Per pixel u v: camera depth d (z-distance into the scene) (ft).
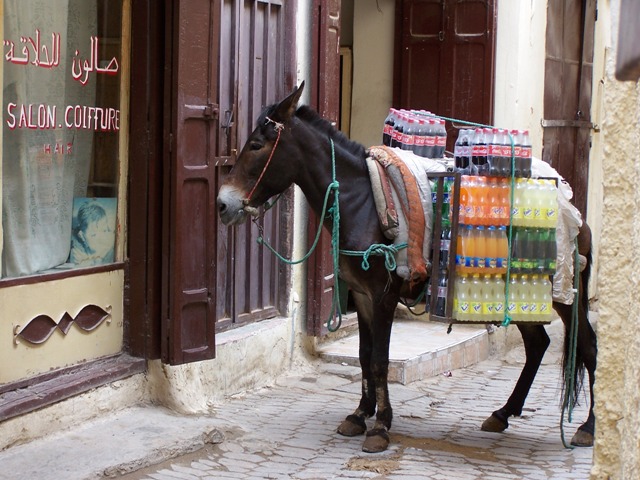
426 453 19.22
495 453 19.43
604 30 39.60
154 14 19.60
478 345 29.07
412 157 19.04
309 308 25.91
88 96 19.25
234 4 23.09
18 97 17.58
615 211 8.27
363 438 19.99
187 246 19.90
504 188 17.94
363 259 18.53
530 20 32.04
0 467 16.34
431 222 18.51
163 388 20.49
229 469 18.02
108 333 19.93
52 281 18.29
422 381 25.91
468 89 31.81
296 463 18.43
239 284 23.90
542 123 33.42
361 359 20.18
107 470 16.84
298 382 24.71
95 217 19.58
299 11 25.35
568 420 20.38
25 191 17.85
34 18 17.87
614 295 8.30
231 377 22.68
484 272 17.97
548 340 21.09
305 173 18.61
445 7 31.96
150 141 19.81
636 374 7.30
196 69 19.79
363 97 33.63
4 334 17.24
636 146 7.85
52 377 18.40
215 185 22.00
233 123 23.31
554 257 18.28
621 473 7.79
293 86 25.26
